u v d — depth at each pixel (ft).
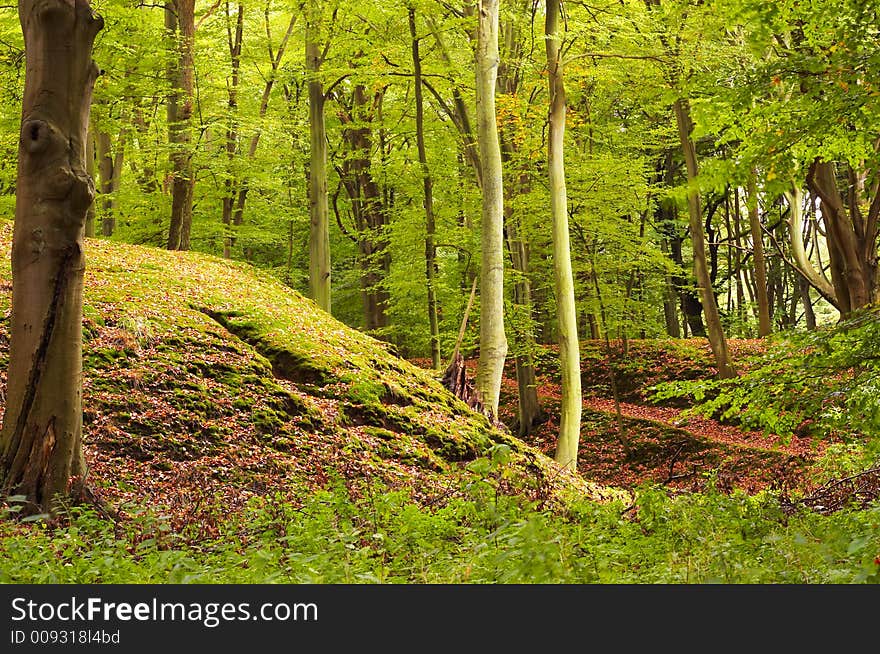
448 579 17.28
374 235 90.94
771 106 28.19
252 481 38.37
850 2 26.50
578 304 91.91
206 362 45.78
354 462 42.57
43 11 27.17
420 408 51.08
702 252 90.27
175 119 73.51
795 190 87.51
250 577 17.34
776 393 28.63
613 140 93.91
